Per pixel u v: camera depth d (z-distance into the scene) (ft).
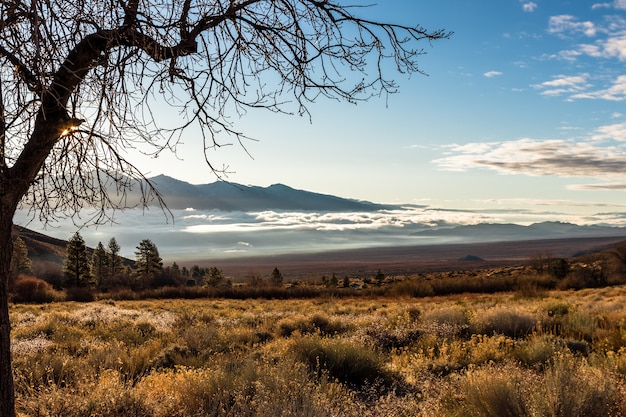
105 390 16.33
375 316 60.64
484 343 27.63
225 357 27.84
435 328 36.45
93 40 8.63
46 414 14.51
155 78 9.67
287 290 180.75
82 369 21.88
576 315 39.34
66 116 8.77
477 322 38.65
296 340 27.09
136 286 247.50
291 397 14.79
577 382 14.53
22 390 17.61
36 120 8.82
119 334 41.65
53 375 20.21
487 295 142.10
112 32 8.05
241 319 64.54
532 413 13.69
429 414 15.70
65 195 9.55
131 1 8.85
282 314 75.15
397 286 165.27
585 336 33.24
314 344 25.08
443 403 16.62
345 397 17.25
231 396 17.02
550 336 29.09
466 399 15.88
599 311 51.44
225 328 50.49
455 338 32.73
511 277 174.29
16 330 44.88
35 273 241.14
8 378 8.98
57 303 137.90
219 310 95.50
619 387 15.44
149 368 27.61
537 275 181.68
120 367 25.03
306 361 22.81
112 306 114.52
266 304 126.31
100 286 240.32
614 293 110.93
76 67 8.65
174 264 320.50
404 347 32.19
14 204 8.87
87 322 57.36
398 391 20.70
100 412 15.25
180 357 28.78
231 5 9.68
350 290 179.63
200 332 38.06
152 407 15.97
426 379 21.81
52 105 8.63
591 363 22.45
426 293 161.68
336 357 22.99
